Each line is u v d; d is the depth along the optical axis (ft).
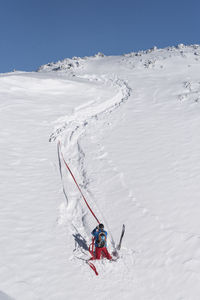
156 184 41.09
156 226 33.45
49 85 74.84
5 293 23.13
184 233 32.45
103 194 39.06
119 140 53.52
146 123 60.08
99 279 26.66
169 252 30.07
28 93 69.56
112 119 62.28
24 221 32.12
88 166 45.37
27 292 23.88
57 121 58.85
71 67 104.32
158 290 26.04
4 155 44.65
